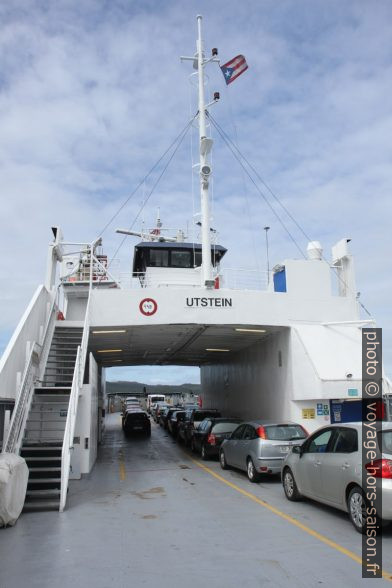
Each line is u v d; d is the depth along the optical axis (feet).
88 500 32.45
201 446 57.21
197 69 62.54
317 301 56.08
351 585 16.07
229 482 39.01
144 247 70.03
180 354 86.22
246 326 54.34
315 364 50.01
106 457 58.75
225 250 73.00
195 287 52.80
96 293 51.57
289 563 18.44
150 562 18.85
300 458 28.73
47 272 52.08
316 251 58.95
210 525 24.84
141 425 90.53
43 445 35.22
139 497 33.32
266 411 62.34
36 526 25.17
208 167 57.21
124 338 63.41
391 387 48.78
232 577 16.99
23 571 17.95
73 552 20.36
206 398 110.11
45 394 39.63
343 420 51.49
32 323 41.16
